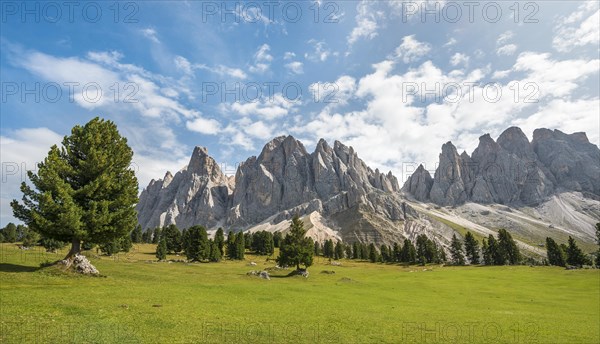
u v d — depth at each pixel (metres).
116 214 48.69
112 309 25.88
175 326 22.31
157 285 45.41
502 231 185.88
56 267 43.84
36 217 43.50
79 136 51.78
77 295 31.36
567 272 112.94
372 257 197.00
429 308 42.59
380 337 24.28
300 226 105.88
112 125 54.25
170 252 163.75
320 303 39.91
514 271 121.94
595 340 27.66
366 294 55.34
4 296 27.88
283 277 88.56
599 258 153.50
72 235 46.56
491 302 53.44
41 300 27.33
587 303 54.62
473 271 124.81
